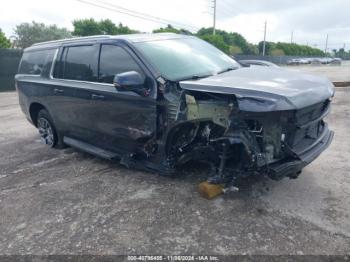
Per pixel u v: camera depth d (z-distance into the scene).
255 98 2.96
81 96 4.73
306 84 3.37
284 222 3.15
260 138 3.16
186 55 4.29
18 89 6.34
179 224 3.23
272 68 4.18
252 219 3.23
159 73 3.76
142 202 3.70
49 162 5.27
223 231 3.07
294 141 3.26
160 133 3.83
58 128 5.63
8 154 5.82
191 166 4.45
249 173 3.39
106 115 4.41
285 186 3.87
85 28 38.94
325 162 4.56
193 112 3.44
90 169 4.83
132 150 4.34
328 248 2.76
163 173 3.93
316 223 3.11
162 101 3.68
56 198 3.96
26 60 6.26
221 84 3.24
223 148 3.36
